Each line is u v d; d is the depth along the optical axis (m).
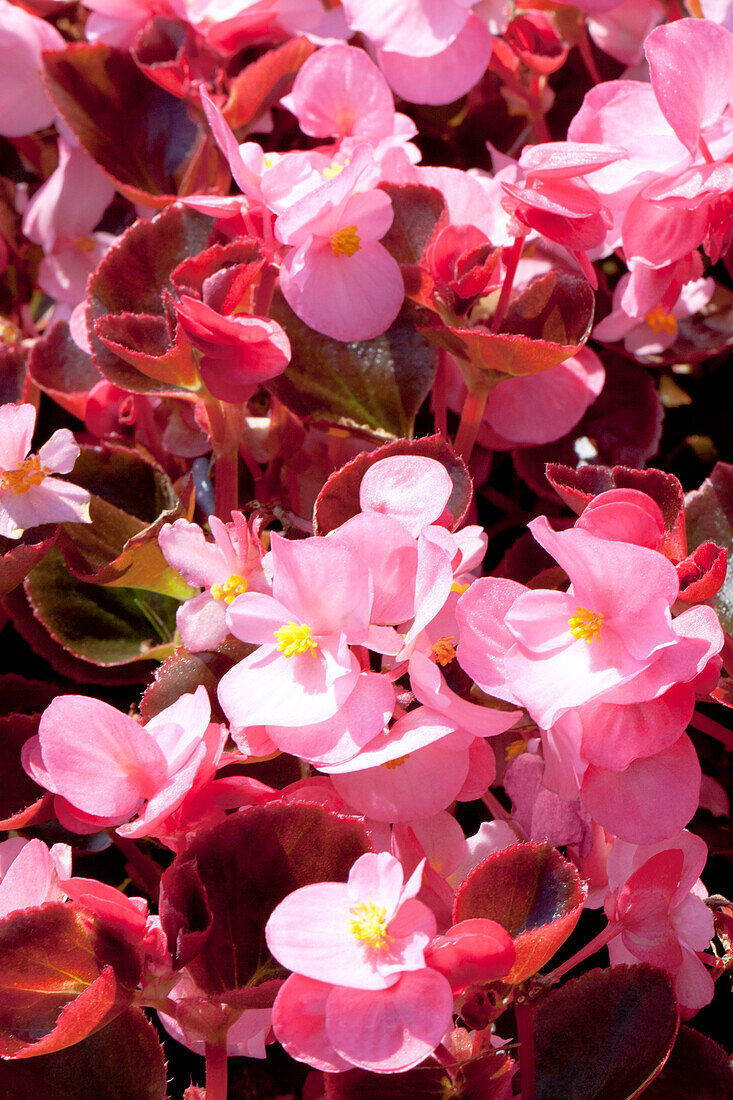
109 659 0.48
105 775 0.41
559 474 0.46
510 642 0.42
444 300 0.47
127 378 0.47
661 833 0.42
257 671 0.41
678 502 0.45
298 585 0.41
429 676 0.41
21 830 0.46
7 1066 0.41
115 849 0.47
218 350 0.44
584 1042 0.42
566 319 0.48
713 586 0.43
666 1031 0.42
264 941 0.41
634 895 0.42
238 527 0.44
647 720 0.41
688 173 0.45
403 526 0.42
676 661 0.41
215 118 0.44
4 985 0.40
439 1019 0.39
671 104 0.44
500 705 0.44
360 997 0.39
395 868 0.39
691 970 0.43
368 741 0.40
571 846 0.44
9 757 0.46
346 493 0.45
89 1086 0.41
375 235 0.45
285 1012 0.39
